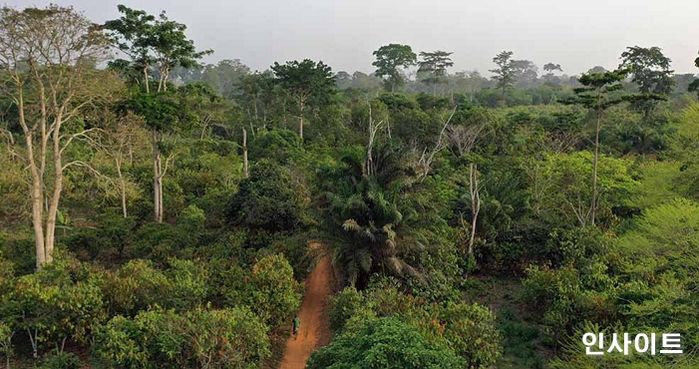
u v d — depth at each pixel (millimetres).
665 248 14211
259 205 25281
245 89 57156
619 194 27781
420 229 21328
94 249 24891
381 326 11875
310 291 22938
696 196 19750
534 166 30266
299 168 31484
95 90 23047
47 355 16016
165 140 32812
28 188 25859
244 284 18438
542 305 20250
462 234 24250
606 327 15484
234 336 14031
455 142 42344
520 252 24359
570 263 20719
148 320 14281
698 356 12047
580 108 61344
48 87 22859
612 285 18062
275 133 45156
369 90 79188
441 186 29422
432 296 19984
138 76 31844
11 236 24438
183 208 31250
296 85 51969
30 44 20344
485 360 14781
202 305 18453
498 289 23516
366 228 19844
